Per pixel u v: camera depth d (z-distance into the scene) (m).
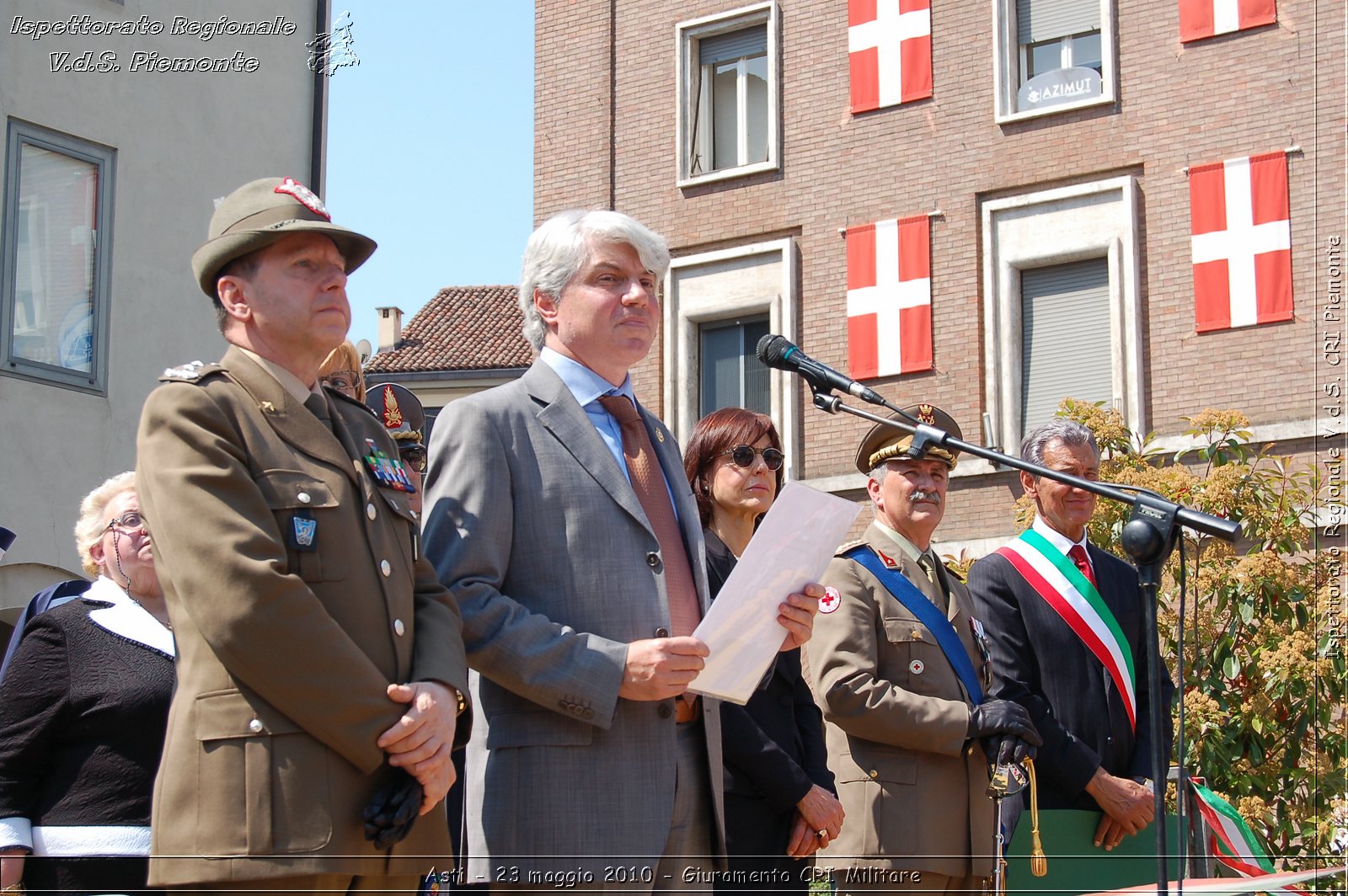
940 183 16.48
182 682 3.27
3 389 11.44
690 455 5.36
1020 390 15.98
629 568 4.03
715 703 4.25
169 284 12.71
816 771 4.95
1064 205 15.84
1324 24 14.73
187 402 3.33
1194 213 15.09
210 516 3.20
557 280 4.34
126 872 4.04
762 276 17.36
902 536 5.47
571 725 3.86
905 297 16.45
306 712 3.18
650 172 18.25
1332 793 7.96
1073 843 5.31
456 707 3.43
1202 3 15.27
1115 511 9.24
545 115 19.00
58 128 11.96
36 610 4.81
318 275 3.58
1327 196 14.53
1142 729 5.84
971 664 5.34
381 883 3.41
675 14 18.34
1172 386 15.02
